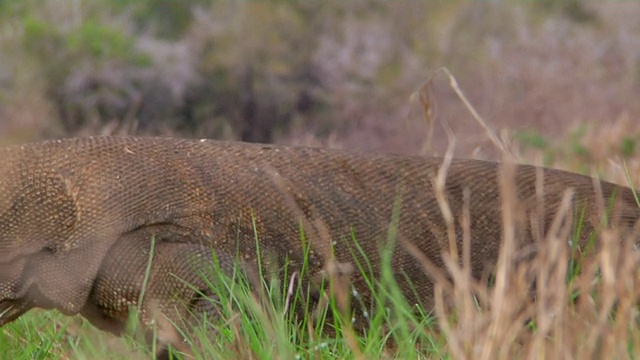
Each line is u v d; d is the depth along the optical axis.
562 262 8.77
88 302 11.11
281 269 11.32
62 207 11.09
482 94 33.69
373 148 32.34
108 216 11.00
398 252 11.55
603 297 8.85
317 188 11.55
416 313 11.49
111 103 33.81
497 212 11.71
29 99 31.28
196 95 35.91
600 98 31.94
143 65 34.84
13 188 11.12
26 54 33.69
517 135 22.48
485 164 11.95
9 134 23.25
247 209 11.33
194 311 10.80
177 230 11.08
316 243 11.40
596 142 21.42
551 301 9.20
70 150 11.30
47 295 10.91
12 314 11.15
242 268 11.03
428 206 11.66
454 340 8.46
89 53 34.25
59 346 11.59
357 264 11.33
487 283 11.59
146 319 10.89
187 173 11.31
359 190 11.63
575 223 11.66
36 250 10.97
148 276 10.87
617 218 11.74
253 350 9.79
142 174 11.20
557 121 30.36
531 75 34.12
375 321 10.02
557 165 19.62
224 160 11.48
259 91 36.38
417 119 31.20
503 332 8.41
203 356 10.48
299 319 11.32
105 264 10.90
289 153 11.68
